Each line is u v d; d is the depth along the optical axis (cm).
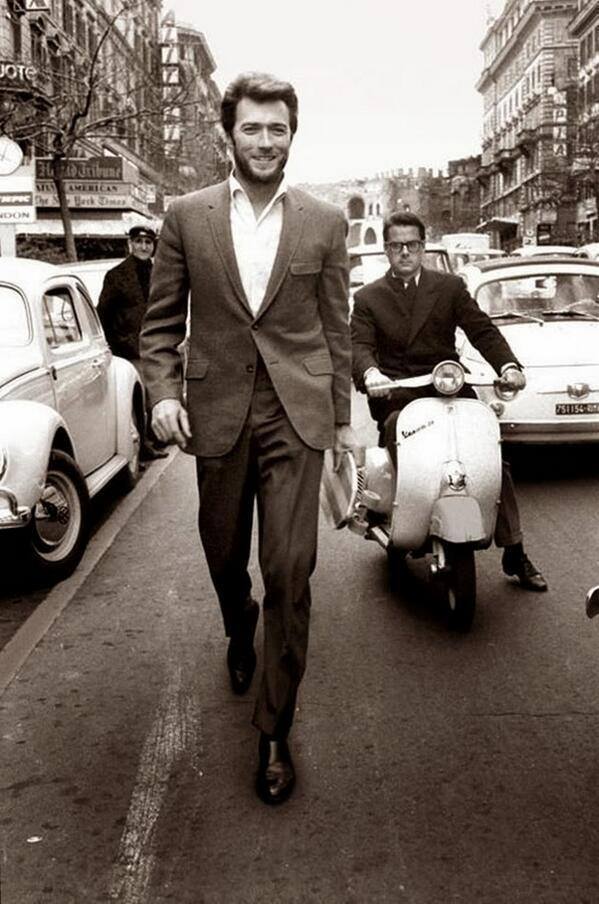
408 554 605
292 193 374
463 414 526
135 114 2509
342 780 372
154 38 6656
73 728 423
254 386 372
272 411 371
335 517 402
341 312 382
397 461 525
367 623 537
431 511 519
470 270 1076
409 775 375
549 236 7506
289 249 366
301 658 363
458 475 509
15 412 609
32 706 446
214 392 376
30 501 587
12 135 2277
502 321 980
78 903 304
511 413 853
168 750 400
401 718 423
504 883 307
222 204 369
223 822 346
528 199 9231
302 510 364
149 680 472
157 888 310
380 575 622
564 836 332
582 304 1004
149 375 379
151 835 339
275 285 365
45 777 382
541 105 9050
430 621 538
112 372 859
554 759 385
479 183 12500
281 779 359
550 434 859
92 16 4728
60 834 342
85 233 3256
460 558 505
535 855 322
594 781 368
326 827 341
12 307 704
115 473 804
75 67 2762
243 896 305
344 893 305
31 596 610
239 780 375
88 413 765
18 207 1233
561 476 902
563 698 439
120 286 1002
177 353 386
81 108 2617
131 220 3319
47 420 618
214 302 371
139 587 614
